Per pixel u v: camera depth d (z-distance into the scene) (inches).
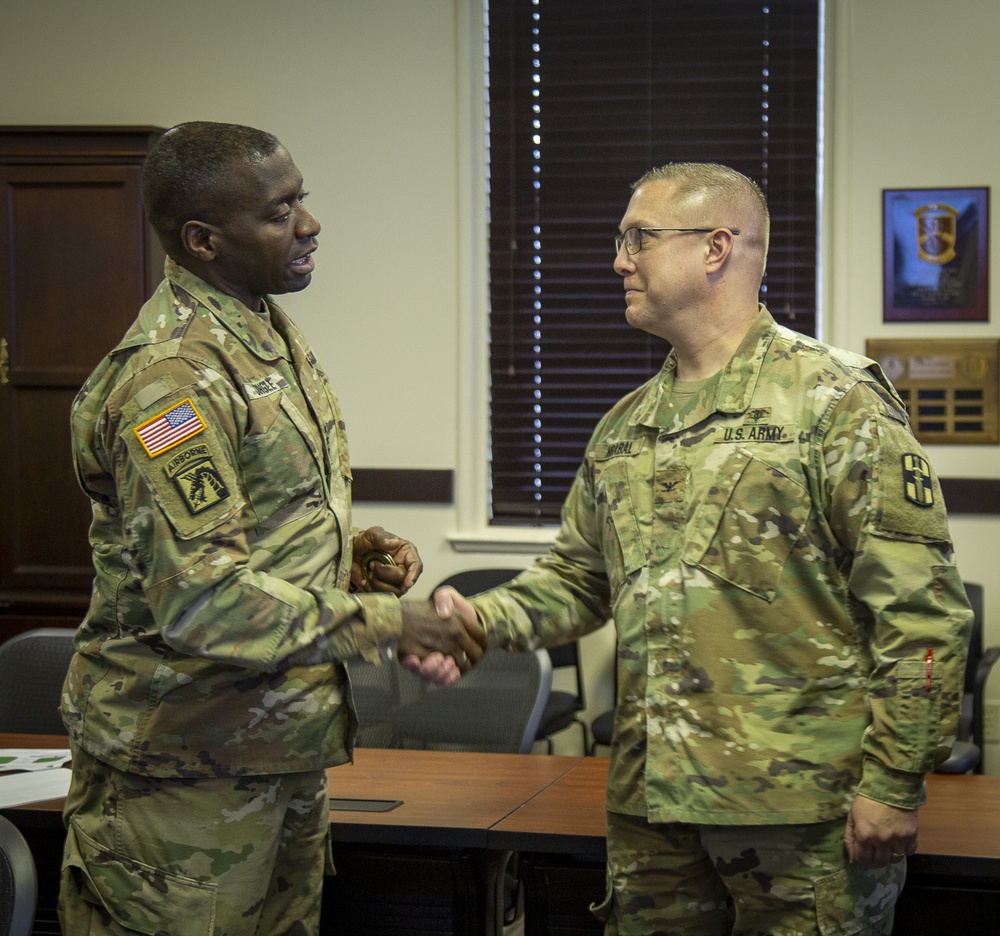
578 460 172.2
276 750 63.5
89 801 65.1
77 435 63.5
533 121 169.2
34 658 106.3
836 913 62.0
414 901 76.8
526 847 73.2
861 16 158.1
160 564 58.8
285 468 63.6
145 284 153.2
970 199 157.2
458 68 165.0
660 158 167.3
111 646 64.3
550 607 76.5
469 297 167.3
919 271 158.9
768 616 63.4
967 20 156.3
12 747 94.5
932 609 60.7
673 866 66.6
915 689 59.8
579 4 167.2
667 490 67.3
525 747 98.0
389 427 169.9
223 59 168.2
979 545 158.4
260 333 65.1
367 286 168.9
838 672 63.1
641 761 66.7
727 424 66.2
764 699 63.0
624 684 68.4
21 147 153.6
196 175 62.6
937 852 67.5
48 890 80.4
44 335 155.6
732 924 68.8
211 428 60.2
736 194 69.4
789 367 66.1
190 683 62.2
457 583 158.4
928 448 159.3
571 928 75.1
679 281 68.6
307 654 61.1
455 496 169.3
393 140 167.0
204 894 62.3
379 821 75.7
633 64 166.9
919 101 157.6
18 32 170.9
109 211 153.4
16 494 157.5
